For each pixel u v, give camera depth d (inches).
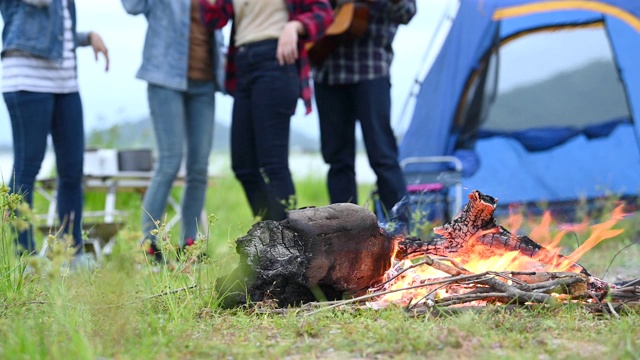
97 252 232.8
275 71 224.8
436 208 298.5
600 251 273.7
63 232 227.1
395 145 245.9
